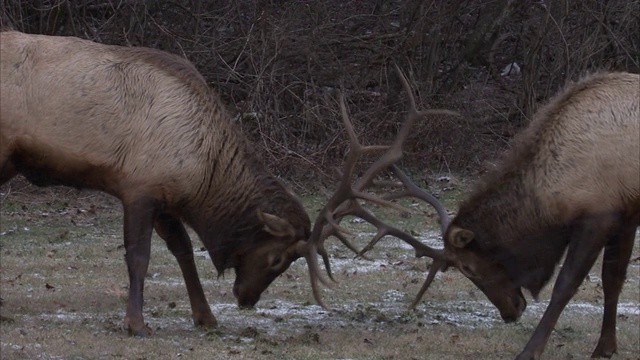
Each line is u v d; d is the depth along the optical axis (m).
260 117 29.53
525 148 13.64
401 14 32.84
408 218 25.67
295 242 14.37
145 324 14.16
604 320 14.18
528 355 13.15
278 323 15.55
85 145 13.99
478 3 34.25
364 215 14.50
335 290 18.33
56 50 14.25
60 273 18.72
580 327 16.06
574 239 13.19
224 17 30.80
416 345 14.35
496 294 14.31
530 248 13.77
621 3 34.06
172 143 13.96
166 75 14.20
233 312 16.22
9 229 22.95
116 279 18.38
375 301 17.66
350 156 14.03
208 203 14.33
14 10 29.25
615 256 13.95
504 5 33.84
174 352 13.00
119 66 14.17
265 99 29.86
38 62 14.14
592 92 13.31
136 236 13.97
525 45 34.34
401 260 21.20
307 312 16.50
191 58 30.52
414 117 14.45
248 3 30.83
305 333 14.72
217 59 30.53
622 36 34.41
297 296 17.69
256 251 14.45
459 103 32.31
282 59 30.66
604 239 13.05
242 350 13.33
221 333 14.46
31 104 14.04
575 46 33.62
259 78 29.47
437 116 31.23
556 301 13.17
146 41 30.56
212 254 14.63
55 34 29.64
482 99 33.19
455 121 31.50
